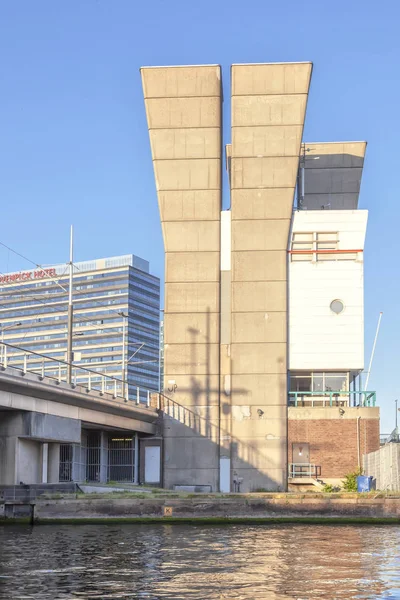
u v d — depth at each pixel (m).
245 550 41.22
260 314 86.56
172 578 31.42
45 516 60.50
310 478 83.56
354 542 45.81
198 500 61.84
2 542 45.00
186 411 86.19
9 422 65.38
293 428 85.12
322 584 30.05
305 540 46.94
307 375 88.06
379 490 69.44
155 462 86.81
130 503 61.22
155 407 87.31
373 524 61.41
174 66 88.69
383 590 28.81
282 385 85.56
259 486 84.31
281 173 87.69
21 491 61.19
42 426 66.81
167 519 61.28
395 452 68.25
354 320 86.88
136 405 82.62
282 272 87.06
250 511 61.91
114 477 87.69
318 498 62.38
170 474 85.75
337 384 87.69
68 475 80.00
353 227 87.94
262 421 85.25
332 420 84.75
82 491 67.81
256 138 88.06
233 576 32.00
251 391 85.69
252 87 88.19
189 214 88.00
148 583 30.14
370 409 84.56
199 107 88.62
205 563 35.94
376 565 35.47
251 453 84.88
